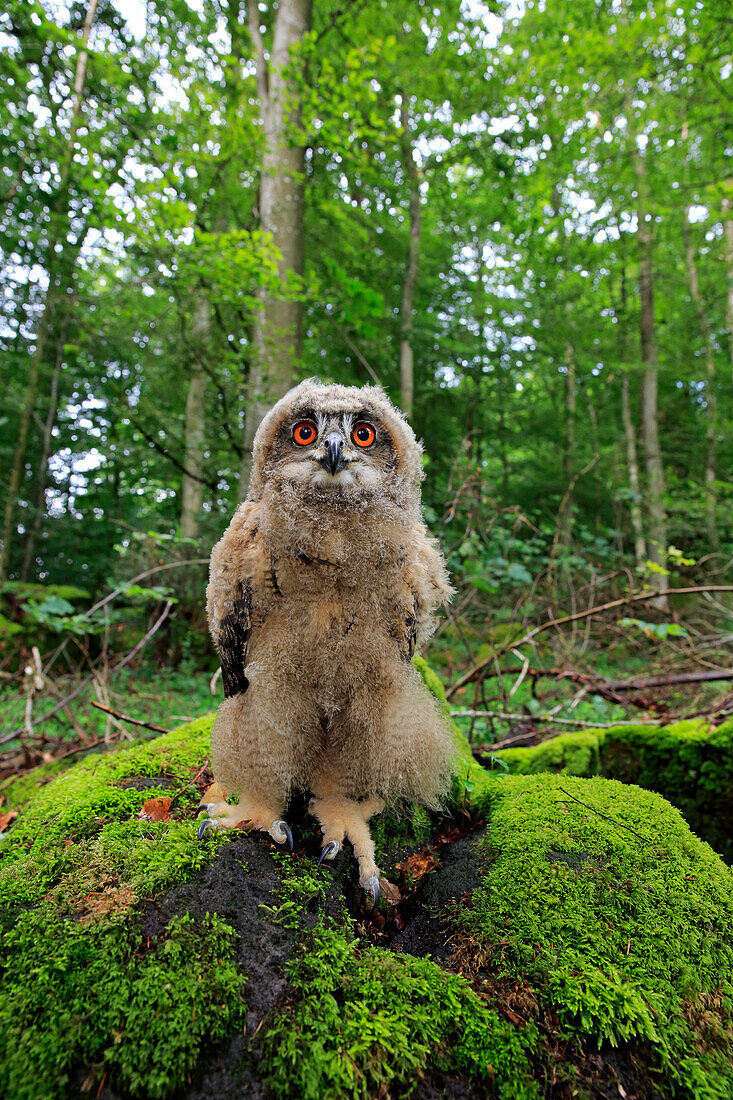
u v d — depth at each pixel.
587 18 2.68
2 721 1.33
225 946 0.40
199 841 0.49
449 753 0.58
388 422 0.56
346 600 0.51
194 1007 0.37
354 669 0.52
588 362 3.69
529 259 3.74
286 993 0.39
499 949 0.44
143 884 0.44
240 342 1.99
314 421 0.54
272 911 0.43
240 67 1.79
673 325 4.59
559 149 3.21
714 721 1.03
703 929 0.45
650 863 0.51
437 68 2.76
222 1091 0.35
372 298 1.91
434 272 3.89
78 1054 0.36
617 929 0.45
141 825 0.52
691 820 0.89
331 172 2.72
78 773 0.67
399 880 0.54
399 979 0.41
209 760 0.68
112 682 1.51
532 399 4.82
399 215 3.83
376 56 1.75
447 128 2.99
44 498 4.53
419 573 0.55
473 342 3.90
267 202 1.82
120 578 2.18
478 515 1.51
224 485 2.32
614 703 1.23
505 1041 0.38
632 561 2.44
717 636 1.69
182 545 2.19
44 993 0.38
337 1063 0.35
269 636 0.52
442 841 0.59
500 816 0.59
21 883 0.46
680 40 2.49
